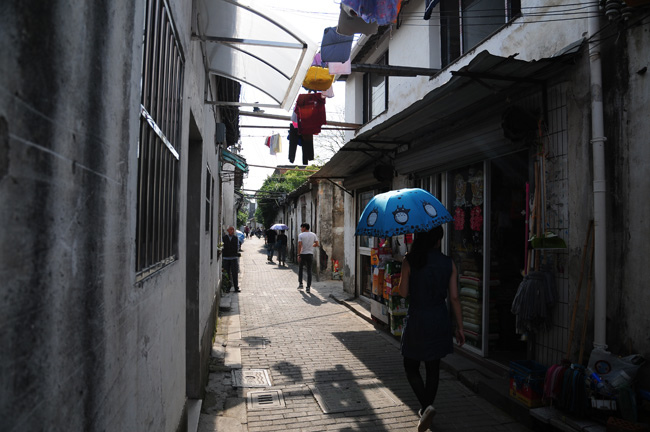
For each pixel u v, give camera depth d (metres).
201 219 4.45
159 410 2.18
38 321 0.87
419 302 3.78
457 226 6.16
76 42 1.03
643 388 3.21
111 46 1.29
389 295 6.95
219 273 9.66
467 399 4.48
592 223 3.71
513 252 5.88
